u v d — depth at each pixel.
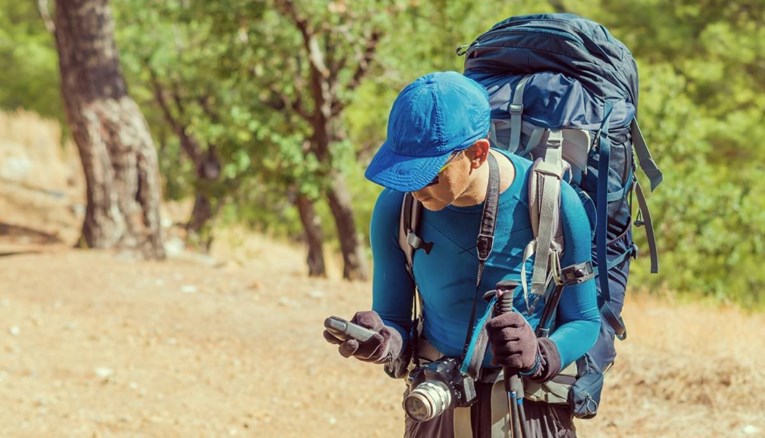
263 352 7.59
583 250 2.71
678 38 17.75
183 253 15.52
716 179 16.80
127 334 8.12
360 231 20.83
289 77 15.55
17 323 8.43
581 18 3.47
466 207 2.66
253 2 14.52
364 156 18.08
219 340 7.92
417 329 2.97
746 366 5.98
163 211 25.20
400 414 6.25
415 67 14.84
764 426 5.38
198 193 21.70
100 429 5.99
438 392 2.64
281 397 6.64
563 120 3.06
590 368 2.98
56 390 6.71
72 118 12.65
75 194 22.45
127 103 12.85
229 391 6.77
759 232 13.66
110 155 12.66
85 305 9.05
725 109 18.55
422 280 2.82
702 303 8.84
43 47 24.94
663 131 13.03
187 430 6.02
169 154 25.81
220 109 21.64
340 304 9.01
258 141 15.43
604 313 3.22
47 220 19.42
